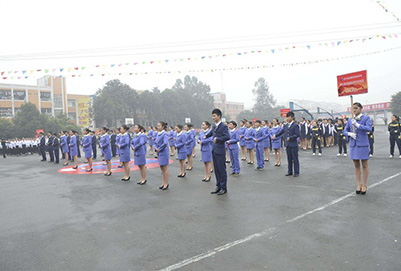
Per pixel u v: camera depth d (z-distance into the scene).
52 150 17.52
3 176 11.96
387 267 2.99
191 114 64.94
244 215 4.98
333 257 3.27
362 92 6.24
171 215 5.20
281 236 3.96
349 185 6.86
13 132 37.91
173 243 3.91
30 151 26.22
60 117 51.12
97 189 8.00
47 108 56.69
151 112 56.41
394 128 10.91
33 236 4.47
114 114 47.31
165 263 3.32
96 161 16.47
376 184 6.78
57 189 8.36
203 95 73.31
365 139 5.90
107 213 5.56
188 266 3.22
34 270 3.31
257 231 4.19
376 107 58.91
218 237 4.04
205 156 8.41
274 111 80.31
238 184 7.73
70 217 5.42
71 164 15.55
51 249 3.91
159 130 7.67
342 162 10.84
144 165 8.44
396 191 6.05
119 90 49.97
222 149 6.69
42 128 40.84
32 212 5.92
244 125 13.31
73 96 61.69
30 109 41.84
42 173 12.28
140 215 5.30
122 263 3.38
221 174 6.68
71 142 12.95
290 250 3.50
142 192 7.30
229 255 3.45
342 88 6.68
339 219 4.52
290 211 5.07
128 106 51.41
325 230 4.10
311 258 3.27
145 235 4.27
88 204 6.36
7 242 4.26
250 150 11.83
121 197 6.86
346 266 3.05
